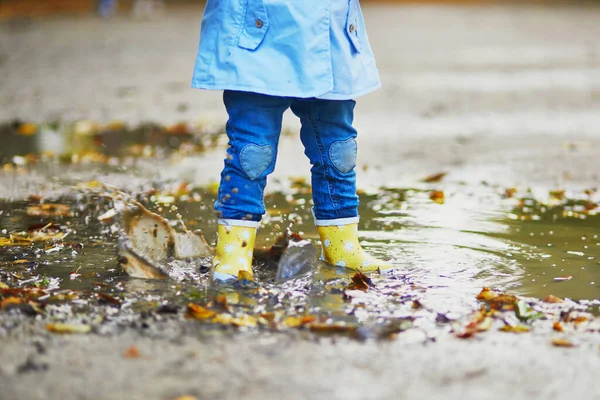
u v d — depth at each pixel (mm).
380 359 3289
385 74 15898
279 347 3402
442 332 3602
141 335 3516
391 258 4793
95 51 20266
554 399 2961
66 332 3539
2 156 8312
